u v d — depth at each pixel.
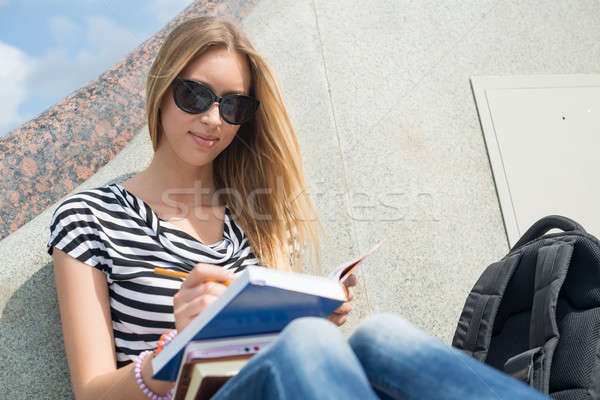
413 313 1.77
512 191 1.98
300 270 1.54
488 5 2.23
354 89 1.96
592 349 1.04
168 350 0.79
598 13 2.31
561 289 1.16
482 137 2.04
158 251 1.24
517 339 1.27
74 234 1.18
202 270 0.91
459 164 1.98
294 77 1.90
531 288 1.27
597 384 1.01
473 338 1.29
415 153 1.95
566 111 2.12
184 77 1.29
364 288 1.74
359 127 1.92
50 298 1.38
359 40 2.03
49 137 1.56
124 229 1.23
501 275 1.32
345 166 1.86
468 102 2.07
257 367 0.64
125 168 1.62
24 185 1.50
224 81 1.29
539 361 1.05
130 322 1.17
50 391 1.33
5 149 1.51
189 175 1.37
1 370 1.31
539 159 2.04
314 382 0.58
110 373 1.01
